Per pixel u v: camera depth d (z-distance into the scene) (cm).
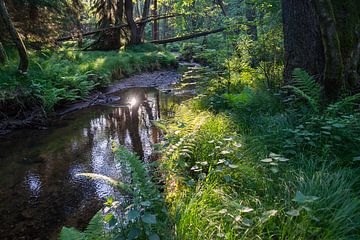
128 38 2244
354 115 454
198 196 345
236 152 422
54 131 795
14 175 549
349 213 284
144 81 1521
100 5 2106
